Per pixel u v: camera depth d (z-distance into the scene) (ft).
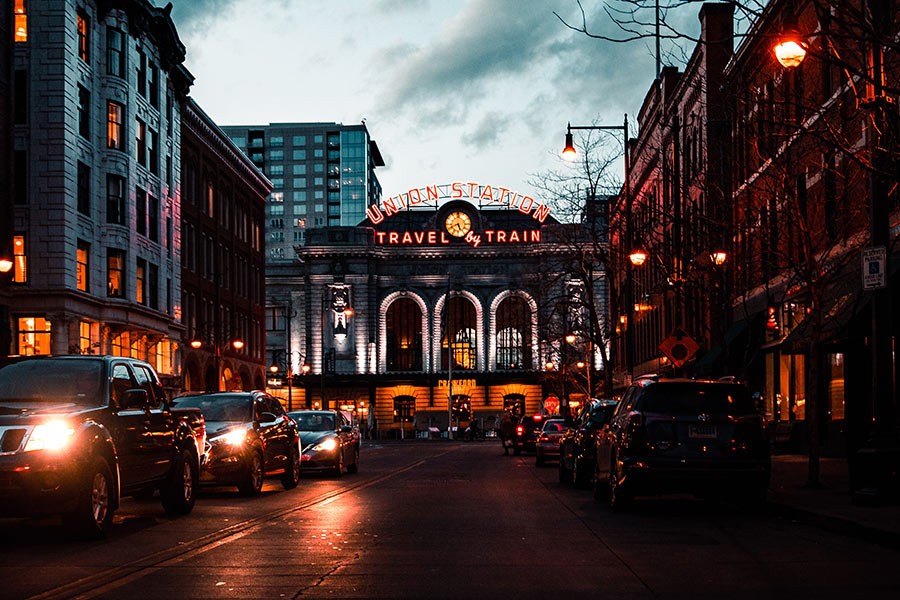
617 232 151.02
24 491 40.57
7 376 47.98
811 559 38.11
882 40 43.06
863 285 53.72
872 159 53.42
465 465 125.90
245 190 264.72
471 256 342.23
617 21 41.34
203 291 226.58
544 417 170.19
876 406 54.08
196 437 58.59
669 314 171.94
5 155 147.43
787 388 119.75
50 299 157.99
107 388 47.85
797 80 83.71
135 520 52.80
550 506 61.67
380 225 350.43
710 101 116.57
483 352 341.41
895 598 30.01
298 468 80.18
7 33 148.56
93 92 172.65
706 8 128.88
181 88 210.38
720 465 55.62
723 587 31.94
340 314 338.34
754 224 88.33
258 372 272.92
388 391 342.03
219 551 40.40
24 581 33.14
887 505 53.88
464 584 32.55
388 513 56.65
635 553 39.75
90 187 170.71
